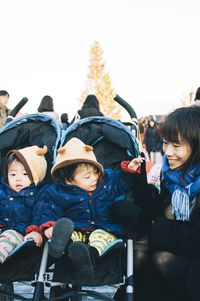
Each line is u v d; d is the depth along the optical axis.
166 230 3.04
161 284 3.15
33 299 2.80
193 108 3.10
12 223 3.33
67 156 3.30
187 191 2.95
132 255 3.03
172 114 3.08
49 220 3.14
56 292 3.45
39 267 3.01
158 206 3.21
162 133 3.05
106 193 3.29
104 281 2.93
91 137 3.67
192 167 2.98
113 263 3.01
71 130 3.71
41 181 3.48
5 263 3.03
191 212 2.97
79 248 2.69
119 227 3.24
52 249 2.75
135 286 3.21
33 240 2.95
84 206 3.25
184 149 2.99
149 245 3.15
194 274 2.91
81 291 3.07
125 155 3.64
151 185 3.31
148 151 15.04
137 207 3.11
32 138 3.81
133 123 3.87
